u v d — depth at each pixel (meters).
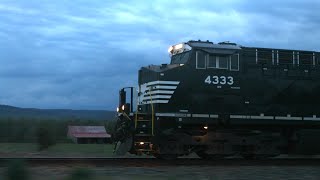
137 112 18.69
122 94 19.45
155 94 18.64
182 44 19.84
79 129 45.69
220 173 14.37
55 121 48.62
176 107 18.69
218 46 19.53
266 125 19.95
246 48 19.78
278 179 13.23
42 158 18.61
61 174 12.91
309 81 20.41
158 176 13.28
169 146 18.44
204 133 19.02
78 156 22.11
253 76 19.61
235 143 19.09
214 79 19.14
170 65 19.14
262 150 19.47
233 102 19.23
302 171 15.43
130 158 19.64
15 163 8.92
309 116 20.17
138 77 20.30
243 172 14.78
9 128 41.09
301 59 20.61
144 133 18.14
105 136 44.19
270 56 20.09
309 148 19.97
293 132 20.27
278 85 19.88
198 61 19.09
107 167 15.50
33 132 38.50
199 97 18.89
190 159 19.45
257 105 19.52
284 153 20.34
